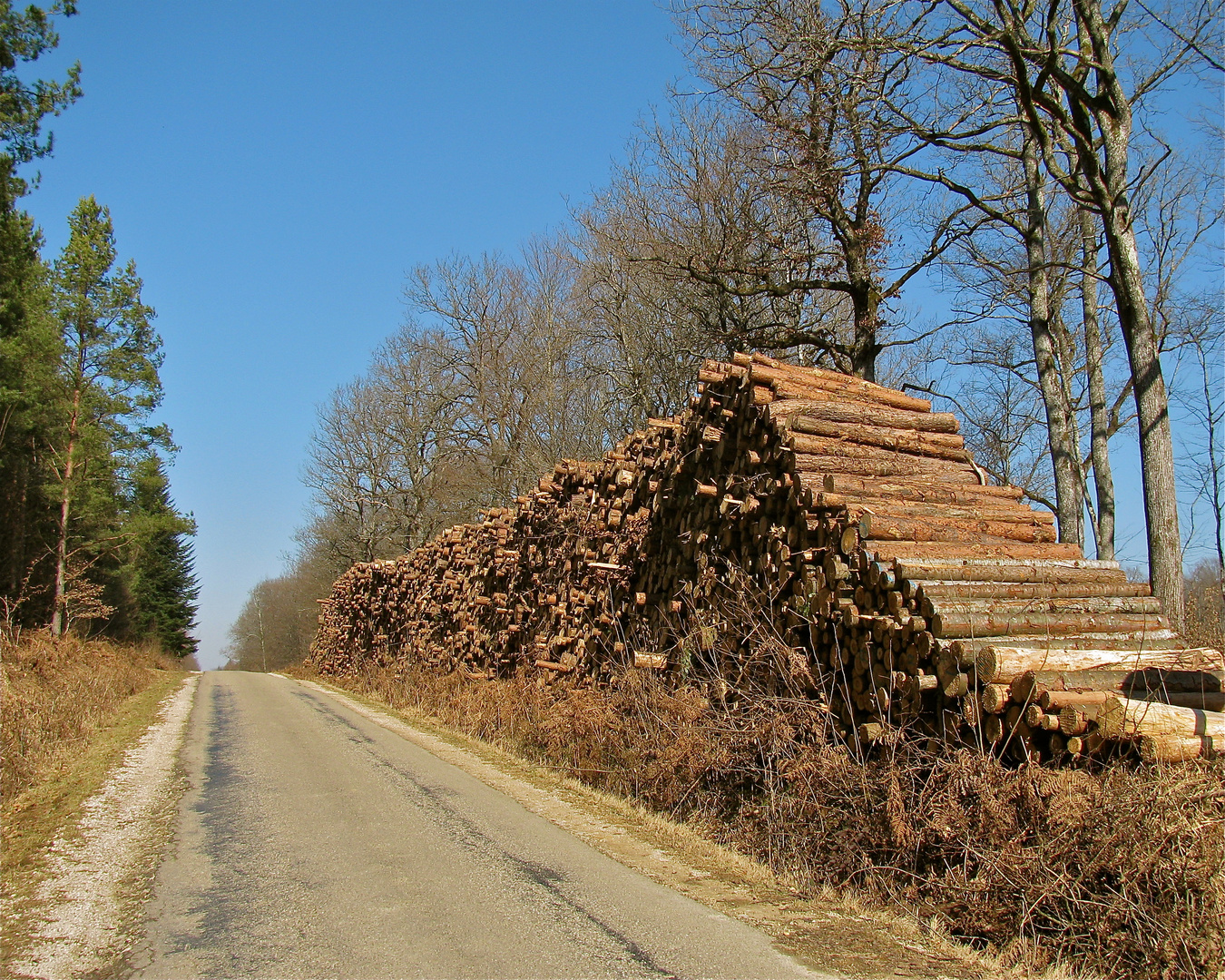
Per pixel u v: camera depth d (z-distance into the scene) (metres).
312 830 6.94
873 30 13.32
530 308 32.59
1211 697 5.11
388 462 41.75
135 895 5.43
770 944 4.47
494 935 4.62
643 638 9.77
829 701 6.23
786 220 18.22
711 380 8.41
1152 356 10.14
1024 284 18.20
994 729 4.89
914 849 4.98
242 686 23.47
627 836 6.73
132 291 30.20
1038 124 10.78
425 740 12.24
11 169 17.83
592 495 11.91
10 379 22.08
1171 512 9.80
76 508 29.47
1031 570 5.99
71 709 12.76
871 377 17.11
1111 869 4.10
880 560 5.88
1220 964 3.65
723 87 15.21
